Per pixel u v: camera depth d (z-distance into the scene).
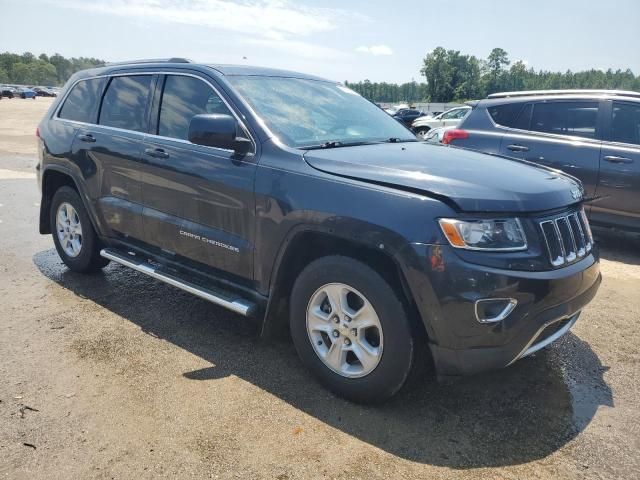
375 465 2.57
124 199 4.28
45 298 4.57
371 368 2.91
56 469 2.50
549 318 2.76
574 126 6.55
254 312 3.40
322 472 2.51
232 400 3.09
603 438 2.81
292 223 3.07
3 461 2.54
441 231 2.62
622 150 6.14
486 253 2.62
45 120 5.25
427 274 2.62
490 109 7.19
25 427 2.80
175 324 4.11
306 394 3.16
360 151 3.35
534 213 2.79
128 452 2.63
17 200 8.70
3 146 16.92
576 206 3.22
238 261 3.44
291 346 3.79
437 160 3.24
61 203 5.08
